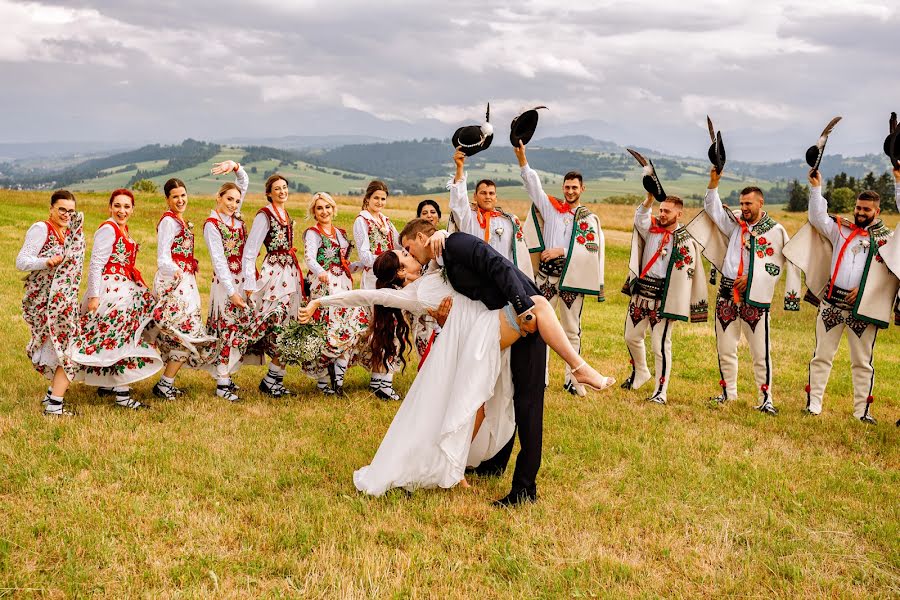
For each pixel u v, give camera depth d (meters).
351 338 7.56
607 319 14.88
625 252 27.61
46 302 6.41
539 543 4.62
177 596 3.82
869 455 6.66
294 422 6.83
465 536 4.64
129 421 6.48
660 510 5.20
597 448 6.36
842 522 5.14
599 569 4.34
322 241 7.66
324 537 4.54
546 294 8.56
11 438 5.85
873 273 7.66
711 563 4.50
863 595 4.17
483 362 4.93
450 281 5.16
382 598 3.91
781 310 17.36
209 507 4.93
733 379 8.39
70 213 6.55
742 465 6.18
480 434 5.38
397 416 5.28
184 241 7.08
